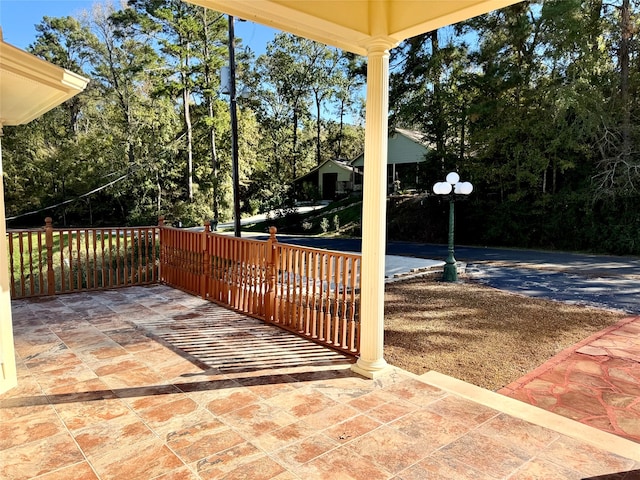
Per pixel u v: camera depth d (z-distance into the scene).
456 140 17.34
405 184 18.69
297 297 4.50
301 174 33.84
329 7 2.97
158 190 22.80
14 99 3.04
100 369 3.43
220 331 4.43
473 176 16.16
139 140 22.58
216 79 22.92
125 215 22.98
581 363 4.46
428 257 12.77
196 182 24.80
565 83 13.90
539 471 2.17
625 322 5.94
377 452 2.33
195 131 24.80
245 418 2.69
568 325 5.82
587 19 13.62
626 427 3.15
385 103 3.35
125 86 23.19
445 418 2.71
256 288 4.94
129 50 23.11
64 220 22.42
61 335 4.24
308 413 2.76
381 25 3.17
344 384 3.20
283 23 3.09
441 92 16.50
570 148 14.16
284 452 2.32
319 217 22.97
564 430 2.60
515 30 14.58
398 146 22.44
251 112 27.61
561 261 11.91
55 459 2.25
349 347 3.81
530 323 5.93
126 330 4.43
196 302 5.64
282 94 32.78
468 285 8.59
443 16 2.86
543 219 15.09
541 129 14.35
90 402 2.89
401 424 2.63
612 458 2.29
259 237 19.53
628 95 13.42
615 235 13.39
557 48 13.81
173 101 24.89
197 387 3.13
